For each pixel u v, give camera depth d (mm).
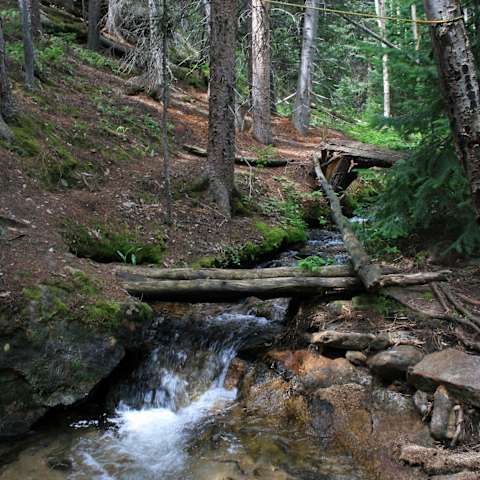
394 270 6203
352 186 11633
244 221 8570
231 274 6047
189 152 10781
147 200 7859
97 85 12070
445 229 6918
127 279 5660
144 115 11406
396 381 4504
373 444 4016
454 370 4141
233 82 8398
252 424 4617
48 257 5230
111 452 4324
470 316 4855
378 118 6742
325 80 19531
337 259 7977
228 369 5504
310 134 16641
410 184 6688
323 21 19109
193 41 12789
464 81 3908
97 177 7832
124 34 16719
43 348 4461
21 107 8047
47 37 13469
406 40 6762
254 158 11805
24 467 4039
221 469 4027
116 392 5086
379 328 5113
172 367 5480
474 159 4020
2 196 5922
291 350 5449
